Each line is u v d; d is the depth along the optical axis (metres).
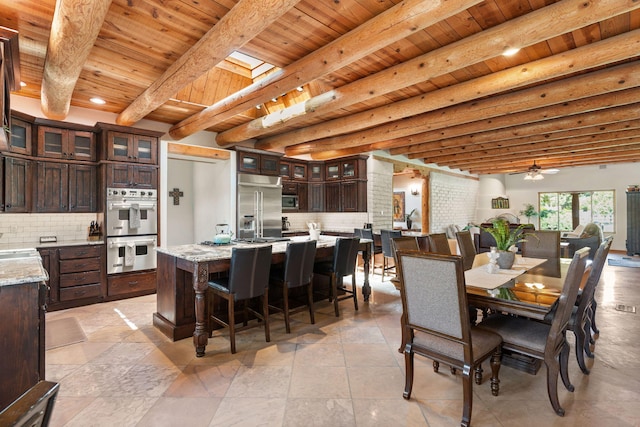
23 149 3.83
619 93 3.76
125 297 4.41
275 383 2.29
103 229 4.27
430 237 3.29
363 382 2.31
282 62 3.11
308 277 3.42
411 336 2.07
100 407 2.01
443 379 2.35
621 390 2.20
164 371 2.46
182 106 4.28
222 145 5.85
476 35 2.62
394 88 3.30
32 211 3.95
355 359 2.66
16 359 1.72
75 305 4.05
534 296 2.03
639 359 2.63
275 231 6.36
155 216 4.68
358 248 4.00
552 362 1.93
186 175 6.77
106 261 4.27
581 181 10.56
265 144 6.14
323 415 1.94
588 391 2.19
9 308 1.71
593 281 2.28
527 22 2.35
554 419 1.90
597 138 5.75
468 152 7.31
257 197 6.07
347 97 3.61
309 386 2.26
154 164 4.69
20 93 3.96
